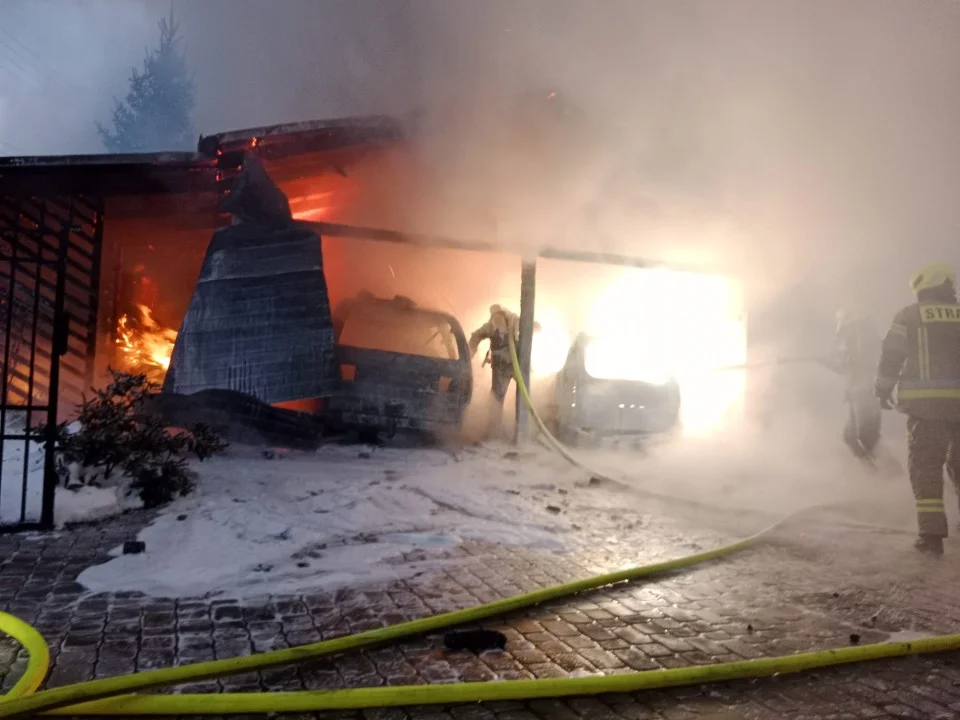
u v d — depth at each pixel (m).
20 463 5.81
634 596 4.02
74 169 8.65
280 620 3.50
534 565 4.52
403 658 3.09
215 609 3.63
